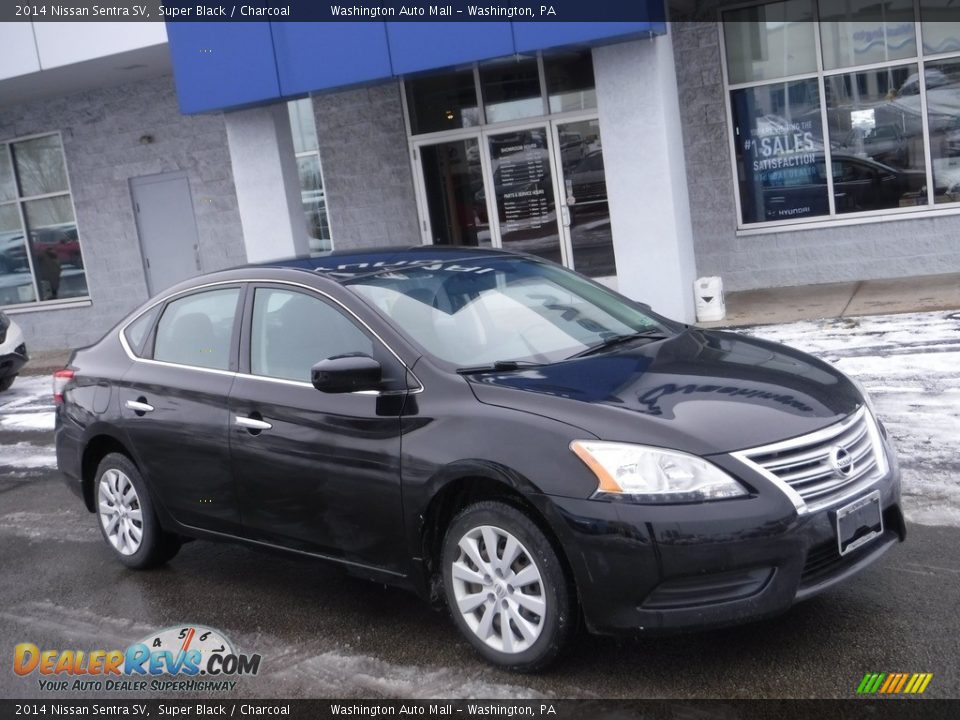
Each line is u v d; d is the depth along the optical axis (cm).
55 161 1702
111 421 588
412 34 1112
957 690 376
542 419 415
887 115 1212
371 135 1462
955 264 1202
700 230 1308
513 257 569
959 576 471
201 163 1586
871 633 426
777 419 408
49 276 1756
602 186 1351
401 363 465
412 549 452
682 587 386
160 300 596
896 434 683
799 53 1233
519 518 411
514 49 1070
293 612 525
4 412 1186
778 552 383
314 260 558
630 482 388
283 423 497
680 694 395
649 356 475
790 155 1259
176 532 575
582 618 414
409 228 1473
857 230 1238
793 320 1067
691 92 1277
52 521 739
